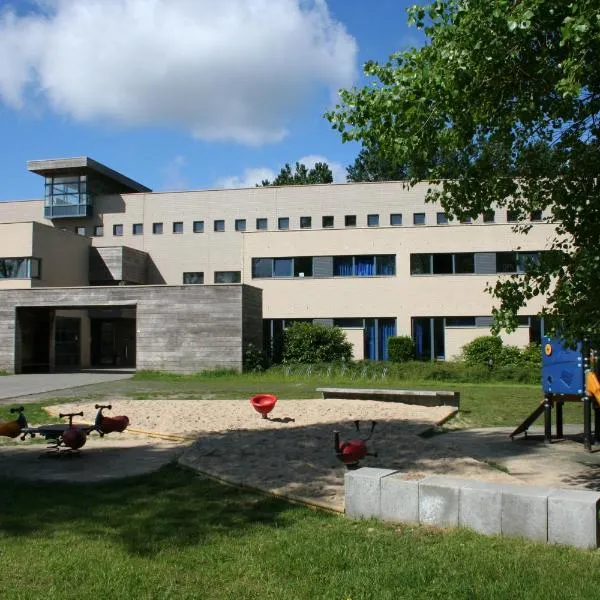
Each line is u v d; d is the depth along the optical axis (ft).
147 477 27.61
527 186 24.06
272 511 21.71
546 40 19.88
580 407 57.62
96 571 15.98
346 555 16.94
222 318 99.60
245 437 35.73
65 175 159.12
